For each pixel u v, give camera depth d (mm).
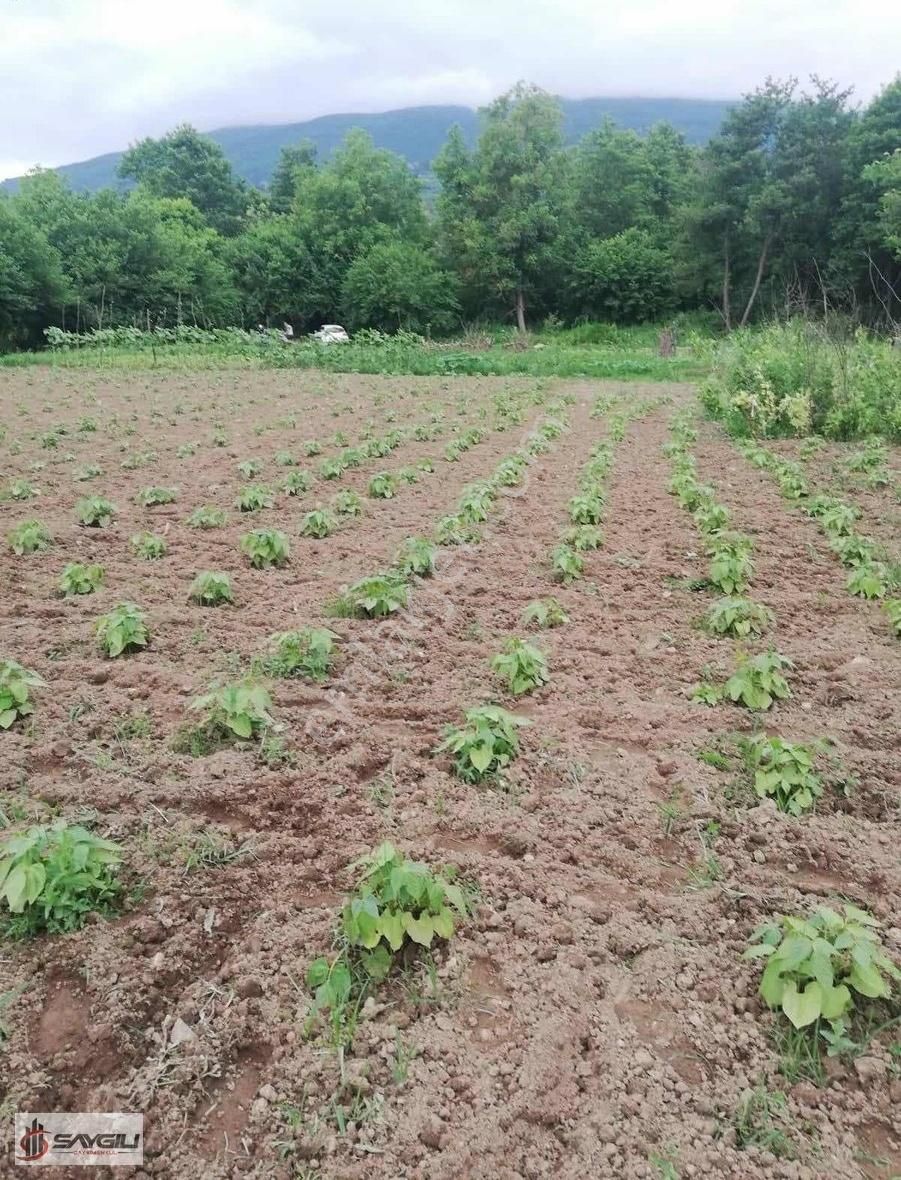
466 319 55625
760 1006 2775
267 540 7008
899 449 12852
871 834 3656
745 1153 2285
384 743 4293
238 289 53281
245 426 14836
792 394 13992
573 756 4215
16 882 2902
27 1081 2455
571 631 5848
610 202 56219
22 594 6215
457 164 53781
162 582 6555
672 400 20469
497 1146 2293
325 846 3525
